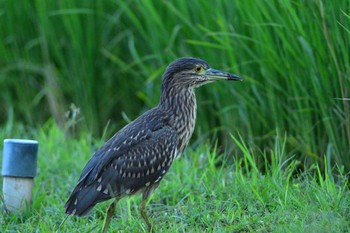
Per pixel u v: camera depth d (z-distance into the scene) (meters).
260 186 11.99
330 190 11.40
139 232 11.20
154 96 16.12
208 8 14.59
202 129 15.41
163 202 12.41
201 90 15.34
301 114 13.38
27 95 17.59
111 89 17.12
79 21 16.75
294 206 11.22
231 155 14.48
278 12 13.18
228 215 11.20
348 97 12.62
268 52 13.55
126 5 15.91
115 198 11.11
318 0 12.59
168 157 11.43
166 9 15.58
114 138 11.36
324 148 13.39
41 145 14.98
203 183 12.52
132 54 16.64
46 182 13.52
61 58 17.05
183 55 15.41
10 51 17.64
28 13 17.42
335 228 10.16
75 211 10.91
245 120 14.38
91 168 11.09
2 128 17.12
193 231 10.85
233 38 14.18
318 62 12.91
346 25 12.34
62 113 17.05
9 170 11.98
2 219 11.80
